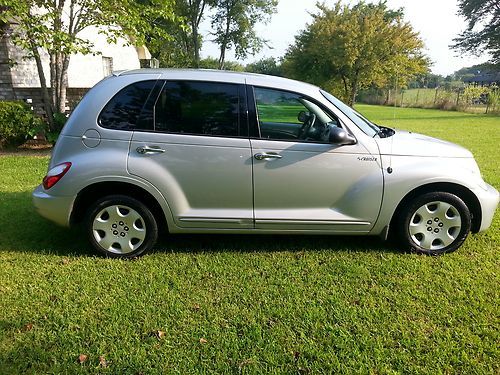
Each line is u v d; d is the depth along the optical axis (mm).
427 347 2410
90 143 3320
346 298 2941
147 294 2953
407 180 3428
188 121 3359
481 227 3664
